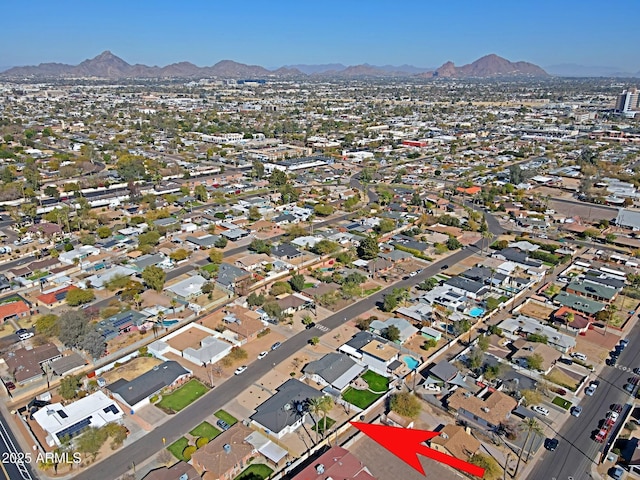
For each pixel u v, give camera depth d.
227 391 91.44
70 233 172.50
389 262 148.50
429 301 124.00
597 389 92.12
